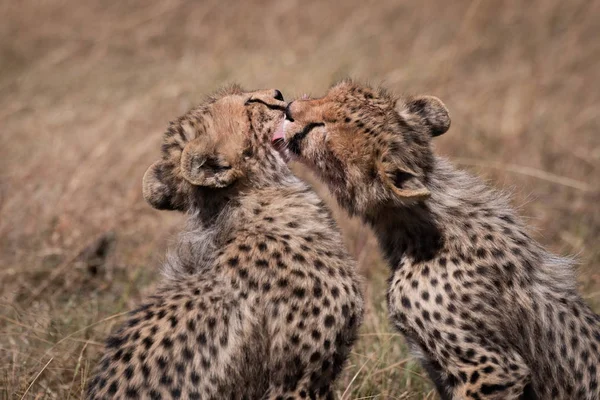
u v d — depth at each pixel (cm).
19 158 1798
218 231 1030
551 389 1002
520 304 990
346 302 997
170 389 909
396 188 970
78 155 1731
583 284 1323
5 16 2581
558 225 1588
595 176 1773
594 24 2486
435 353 991
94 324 1165
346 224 1490
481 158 1733
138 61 2373
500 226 1021
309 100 1055
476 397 959
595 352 1009
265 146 1055
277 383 970
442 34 2427
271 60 2194
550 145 1892
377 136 1009
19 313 1235
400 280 1020
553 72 2206
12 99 2112
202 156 1005
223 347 940
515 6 2498
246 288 971
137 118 1920
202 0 2658
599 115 2067
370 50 2309
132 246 1495
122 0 2684
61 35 2519
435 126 1095
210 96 1155
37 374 1080
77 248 1441
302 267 987
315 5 2605
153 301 983
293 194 1048
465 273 987
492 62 2314
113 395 911
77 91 2164
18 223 1497
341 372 1052
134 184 1631
